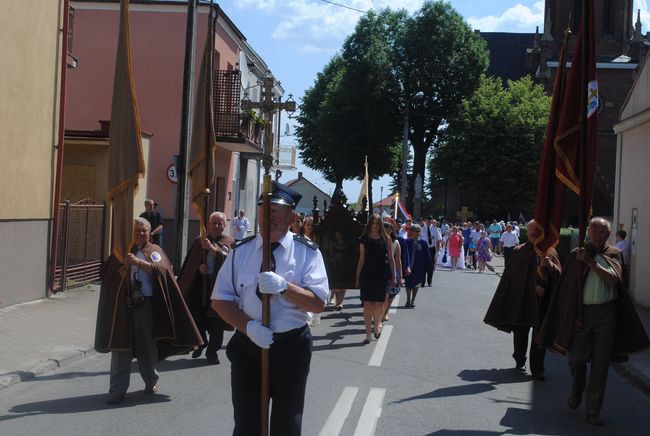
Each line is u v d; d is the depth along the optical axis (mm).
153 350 7609
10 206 12883
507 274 9477
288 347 4426
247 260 4508
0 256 12586
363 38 55000
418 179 40938
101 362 9383
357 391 8023
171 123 25031
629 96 19812
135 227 7527
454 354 10648
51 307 13133
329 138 55781
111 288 7363
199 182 11703
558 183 8672
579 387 7566
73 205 15688
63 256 15172
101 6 25062
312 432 6441
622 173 20375
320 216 16641
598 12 57375
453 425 6875
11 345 9742
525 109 50438
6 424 6492
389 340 11570
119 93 8094
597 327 7172
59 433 6238
